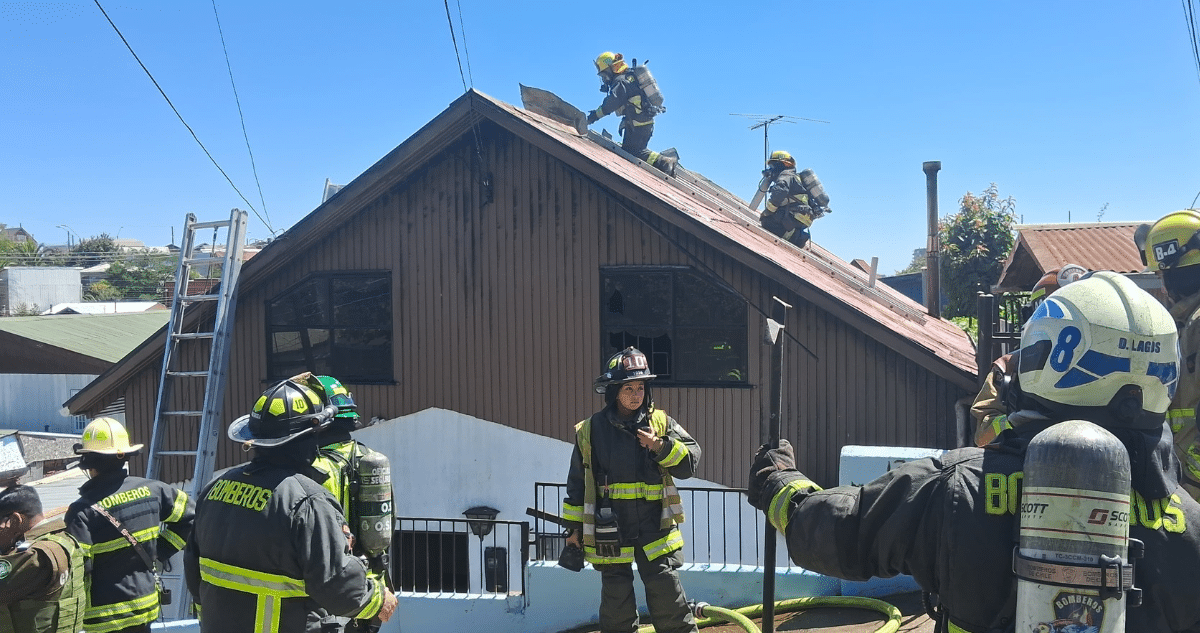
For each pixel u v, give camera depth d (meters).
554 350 10.58
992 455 1.96
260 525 2.92
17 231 103.56
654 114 14.02
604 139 13.59
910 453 5.98
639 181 10.33
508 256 10.73
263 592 2.93
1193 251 3.67
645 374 4.42
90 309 51.91
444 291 10.95
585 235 10.45
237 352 11.52
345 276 11.32
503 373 10.77
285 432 3.09
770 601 3.23
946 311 21.69
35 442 20.56
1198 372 3.41
